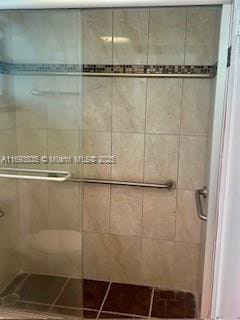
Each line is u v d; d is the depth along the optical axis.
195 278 2.21
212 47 1.91
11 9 1.54
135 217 2.23
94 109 2.13
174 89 2.02
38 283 2.14
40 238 2.17
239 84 1.20
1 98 2.00
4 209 2.11
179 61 1.98
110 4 1.39
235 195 1.21
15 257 2.20
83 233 2.30
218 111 1.42
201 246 2.01
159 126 2.08
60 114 2.00
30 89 2.02
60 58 1.91
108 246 2.30
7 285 2.13
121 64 2.05
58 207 2.13
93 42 2.04
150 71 2.02
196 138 2.05
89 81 2.10
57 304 1.99
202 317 1.63
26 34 1.92
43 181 2.12
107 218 2.27
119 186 2.21
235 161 1.22
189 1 1.31
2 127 2.04
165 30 1.96
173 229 2.20
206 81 1.97
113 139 2.15
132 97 2.08
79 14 1.79
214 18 1.86
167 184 2.12
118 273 2.33
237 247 1.16
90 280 2.35
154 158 2.13
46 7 1.48
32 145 2.07
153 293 2.20
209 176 1.57
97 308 2.04
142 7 1.39
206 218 1.61
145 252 2.26
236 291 1.16
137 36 2.00
